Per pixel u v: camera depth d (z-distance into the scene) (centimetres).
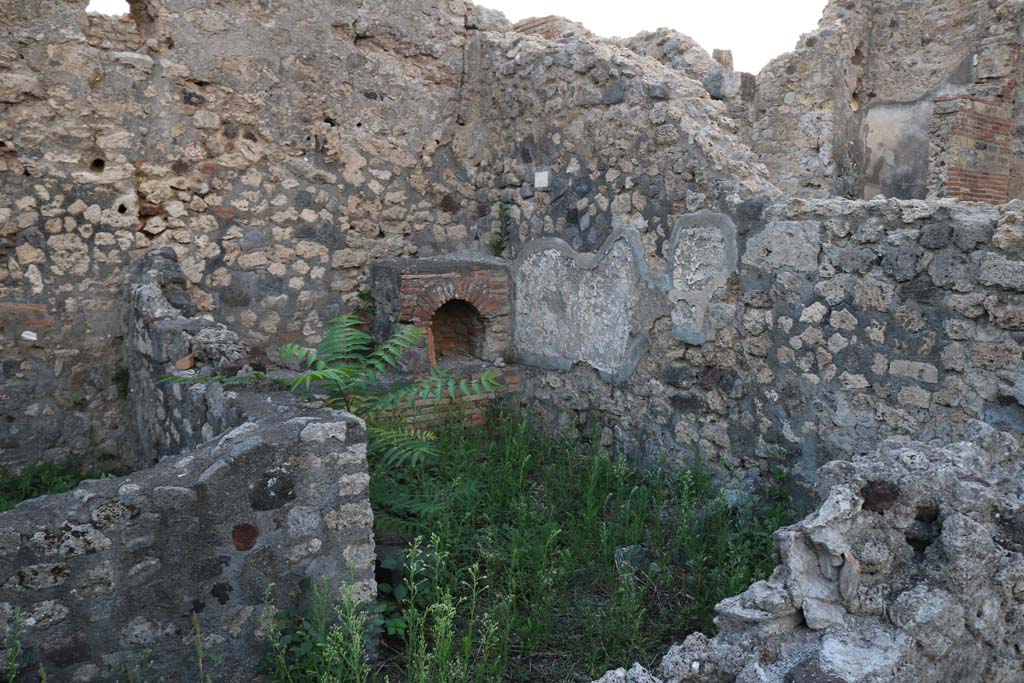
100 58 597
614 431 607
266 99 670
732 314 510
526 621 369
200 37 637
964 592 242
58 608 281
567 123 636
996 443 301
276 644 304
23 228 580
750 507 476
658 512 475
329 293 714
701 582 394
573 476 554
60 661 283
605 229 604
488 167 754
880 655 227
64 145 589
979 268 385
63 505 288
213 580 308
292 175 687
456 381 663
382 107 723
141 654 297
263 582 318
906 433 422
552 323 662
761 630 239
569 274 641
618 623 361
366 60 711
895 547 252
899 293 420
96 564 287
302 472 323
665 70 582
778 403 487
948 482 260
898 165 906
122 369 625
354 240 722
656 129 553
